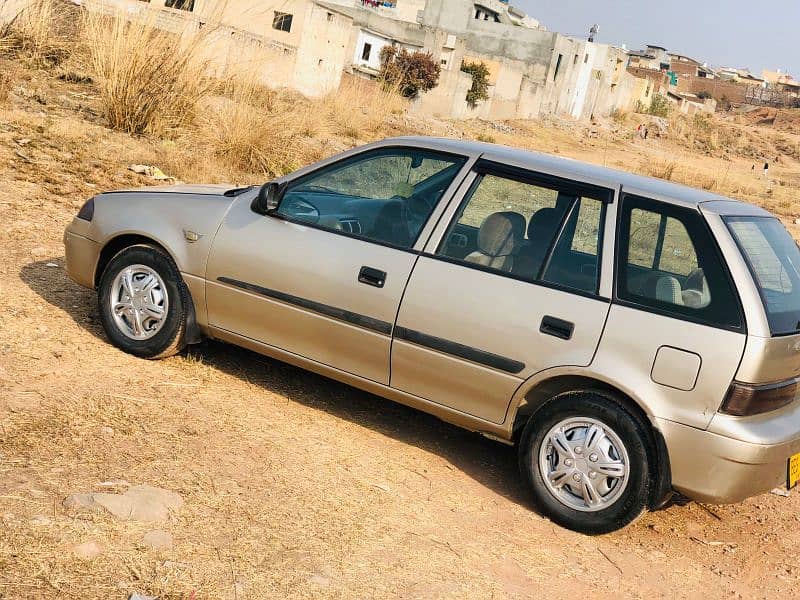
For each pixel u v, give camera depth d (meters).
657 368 4.47
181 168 11.56
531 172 4.99
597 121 76.12
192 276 5.49
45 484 3.82
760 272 4.62
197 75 13.48
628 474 4.54
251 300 5.36
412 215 5.13
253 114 13.30
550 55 63.91
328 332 5.18
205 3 14.36
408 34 50.00
